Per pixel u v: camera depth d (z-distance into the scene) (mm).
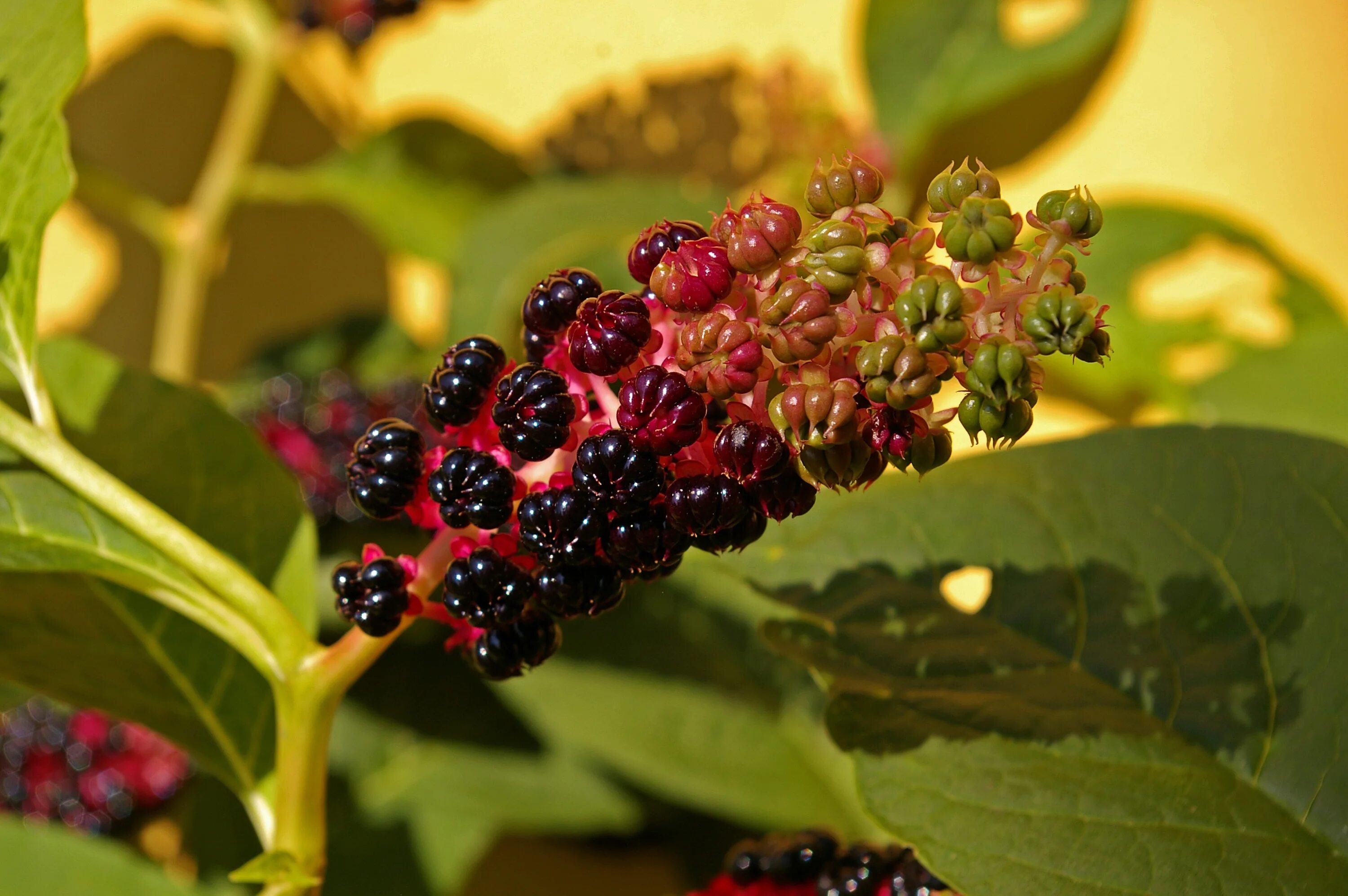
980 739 398
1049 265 346
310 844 393
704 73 770
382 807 561
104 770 571
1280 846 387
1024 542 417
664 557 362
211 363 790
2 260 402
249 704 430
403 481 374
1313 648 401
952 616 412
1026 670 406
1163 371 688
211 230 697
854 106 771
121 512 393
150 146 780
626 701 555
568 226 601
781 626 414
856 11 761
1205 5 760
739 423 355
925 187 747
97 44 761
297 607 428
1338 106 761
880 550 419
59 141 399
